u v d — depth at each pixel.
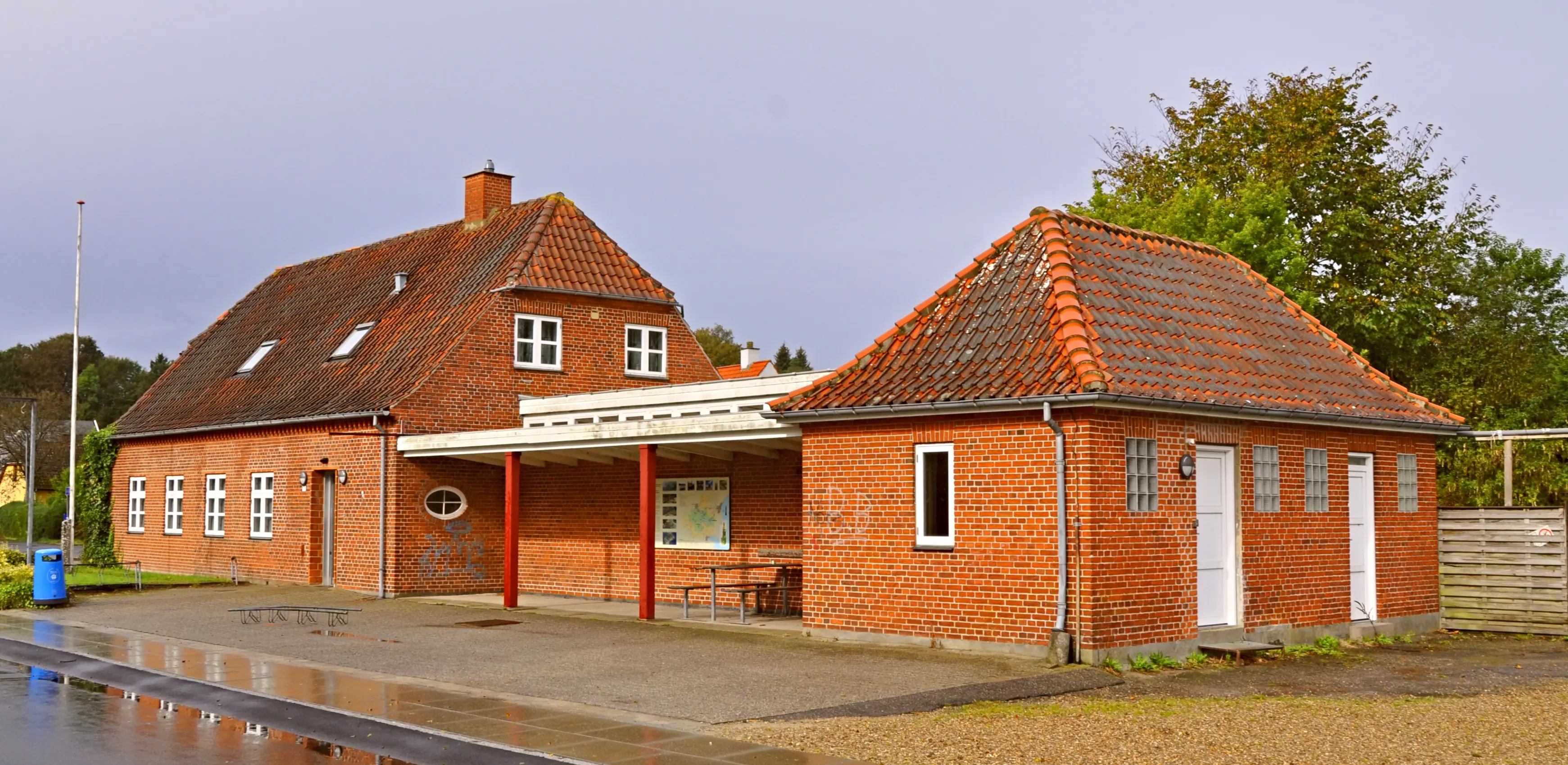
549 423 25.30
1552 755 9.89
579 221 29.12
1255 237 30.97
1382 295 34.28
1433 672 15.09
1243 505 16.62
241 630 18.98
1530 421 35.34
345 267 34.50
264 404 28.89
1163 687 13.69
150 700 13.11
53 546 46.66
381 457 24.80
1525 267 41.25
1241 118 35.91
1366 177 34.72
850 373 17.39
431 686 13.67
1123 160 39.97
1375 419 18.30
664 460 23.02
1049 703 12.49
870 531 16.69
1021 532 15.12
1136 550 15.02
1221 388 16.30
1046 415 14.66
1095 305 16.47
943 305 17.73
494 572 25.95
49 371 100.00
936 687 13.23
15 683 14.33
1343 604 18.16
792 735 10.84
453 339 25.94
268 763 10.05
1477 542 20.02
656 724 11.44
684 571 22.48
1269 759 9.77
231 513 29.47
